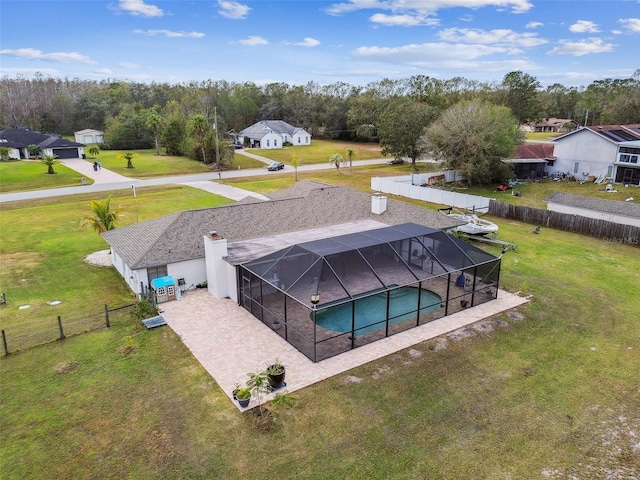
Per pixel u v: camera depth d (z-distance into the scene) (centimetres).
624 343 1909
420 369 1686
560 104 15938
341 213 3067
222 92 13750
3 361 1755
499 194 5206
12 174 6581
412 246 2231
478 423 1395
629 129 6288
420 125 6875
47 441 1320
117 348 1844
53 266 2898
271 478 1177
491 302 2302
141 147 10856
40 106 13425
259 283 2045
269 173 7338
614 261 2989
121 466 1224
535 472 1205
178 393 1540
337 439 1320
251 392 1520
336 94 14400
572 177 5978
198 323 2052
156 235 2478
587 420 1418
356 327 1983
